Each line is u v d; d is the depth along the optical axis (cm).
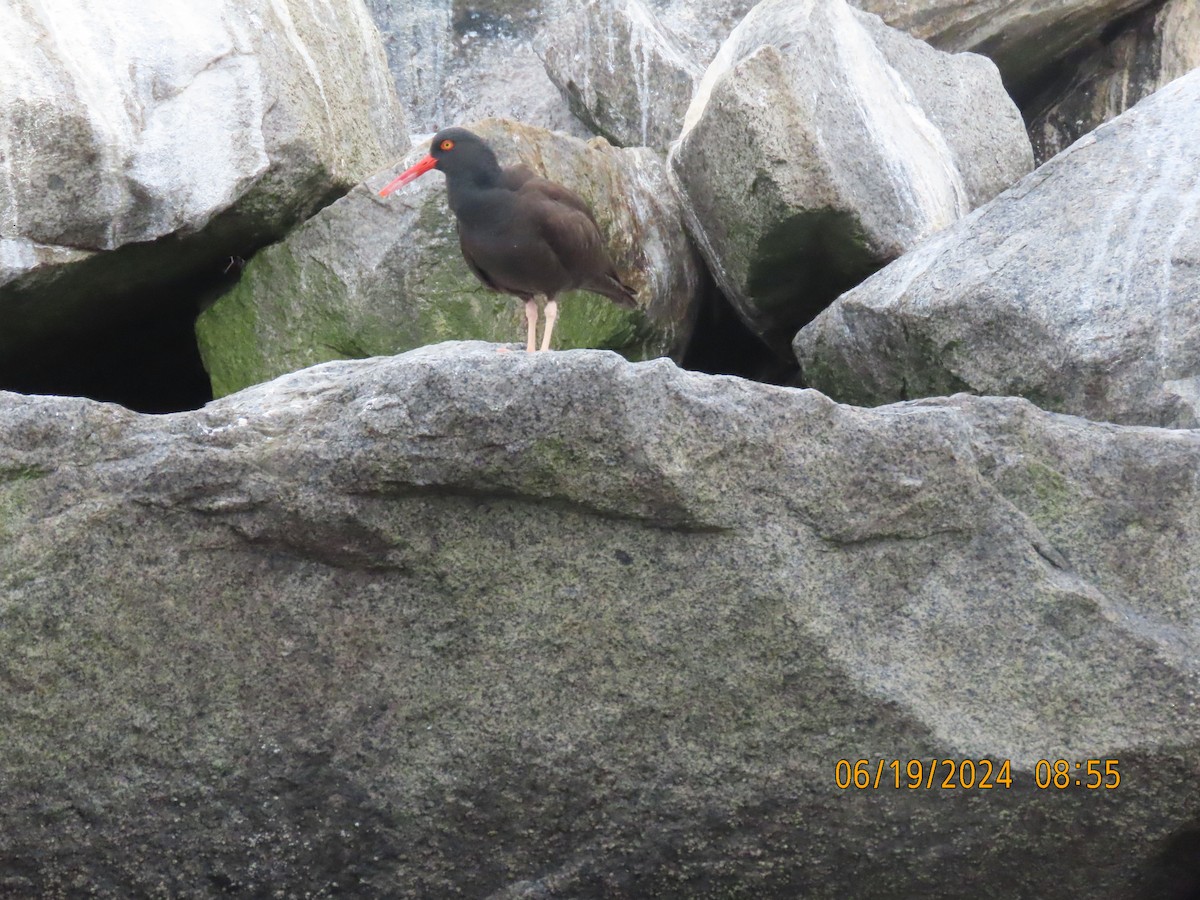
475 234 1406
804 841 998
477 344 1218
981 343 1403
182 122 1560
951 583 992
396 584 966
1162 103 1532
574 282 1445
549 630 970
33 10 1528
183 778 962
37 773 951
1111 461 1036
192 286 1686
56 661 944
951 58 2012
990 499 998
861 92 1745
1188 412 1298
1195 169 1441
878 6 2164
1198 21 2197
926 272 1473
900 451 985
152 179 1541
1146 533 1028
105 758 955
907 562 991
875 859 1005
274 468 942
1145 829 998
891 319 1469
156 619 951
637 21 2073
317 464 938
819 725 978
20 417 942
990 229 1495
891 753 977
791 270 1714
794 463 969
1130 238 1403
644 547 966
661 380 947
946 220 1753
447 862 993
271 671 962
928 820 993
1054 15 2181
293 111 1605
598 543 964
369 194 1587
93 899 973
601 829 991
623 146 2084
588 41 2100
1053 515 1027
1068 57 2283
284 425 959
